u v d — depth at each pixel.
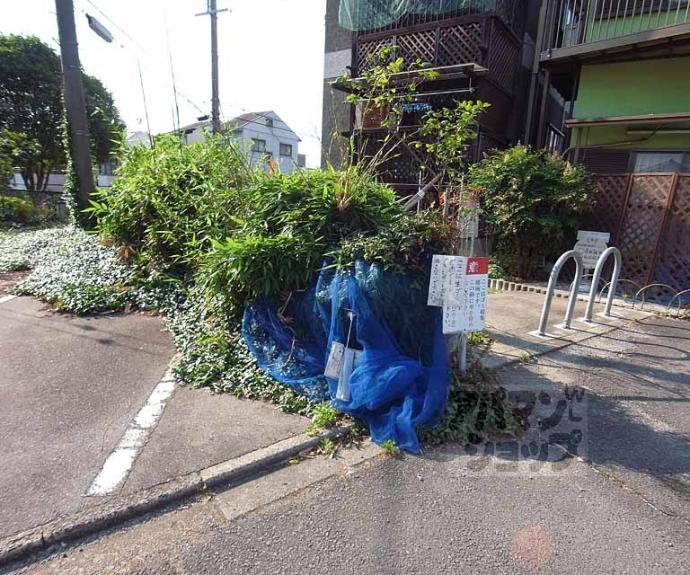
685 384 3.71
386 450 2.70
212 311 4.43
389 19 8.80
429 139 6.90
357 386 2.94
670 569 1.90
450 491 2.38
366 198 4.07
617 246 6.85
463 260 3.11
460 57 8.24
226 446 2.65
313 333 3.54
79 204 9.01
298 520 2.14
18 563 1.88
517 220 6.98
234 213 5.07
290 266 3.62
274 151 31.78
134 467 2.43
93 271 6.00
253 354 3.62
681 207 6.26
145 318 4.98
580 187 6.84
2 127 16.81
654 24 7.82
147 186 6.11
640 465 2.63
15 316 4.95
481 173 7.41
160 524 2.11
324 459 2.64
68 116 8.87
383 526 2.11
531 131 10.23
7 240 8.91
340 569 1.86
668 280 6.41
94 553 1.93
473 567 1.89
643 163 8.02
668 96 7.74
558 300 6.40
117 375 3.58
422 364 3.24
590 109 8.45
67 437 2.70
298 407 3.10
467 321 3.19
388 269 3.17
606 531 2.11
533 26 10.16
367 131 8.63
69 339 4.32
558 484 2.45
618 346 4.55
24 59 16.73
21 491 2.22
